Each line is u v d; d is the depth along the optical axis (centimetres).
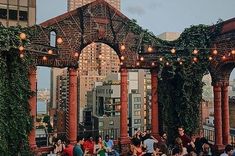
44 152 2008
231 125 4859
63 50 2100
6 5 2859
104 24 2219
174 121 2312
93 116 8181
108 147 1738
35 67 1912
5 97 1708
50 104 17038
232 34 1972
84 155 1530
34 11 2972
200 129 2308
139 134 1892
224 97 2139
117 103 8538
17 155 1773
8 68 1736
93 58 16300
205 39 2159
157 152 1348
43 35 2005
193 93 2256
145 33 2294
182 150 1136
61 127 9488
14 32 1742
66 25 2116
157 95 2350
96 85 10425
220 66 2080
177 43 2261
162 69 2242
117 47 2247
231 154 1185
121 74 2255
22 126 1788
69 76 2133
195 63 2200
